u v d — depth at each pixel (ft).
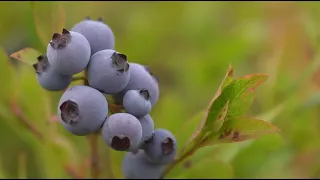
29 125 0.99
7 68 0.97
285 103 1.07
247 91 0.83
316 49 1.13
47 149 1.00
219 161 0.96
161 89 1.34
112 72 0.76
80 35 0.76
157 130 0.84
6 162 1.15
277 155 1.07
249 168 1.05
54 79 0.79
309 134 1.12
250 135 0.83
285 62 1.11
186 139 0.94
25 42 1.22
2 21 1.24
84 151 1.11
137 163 0.87
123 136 0.75
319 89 1.09
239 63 1.31
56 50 0.75
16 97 0.98
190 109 1.26
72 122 0.74
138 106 0.77
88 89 0.75
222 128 0.83
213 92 1.28
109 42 0.80
